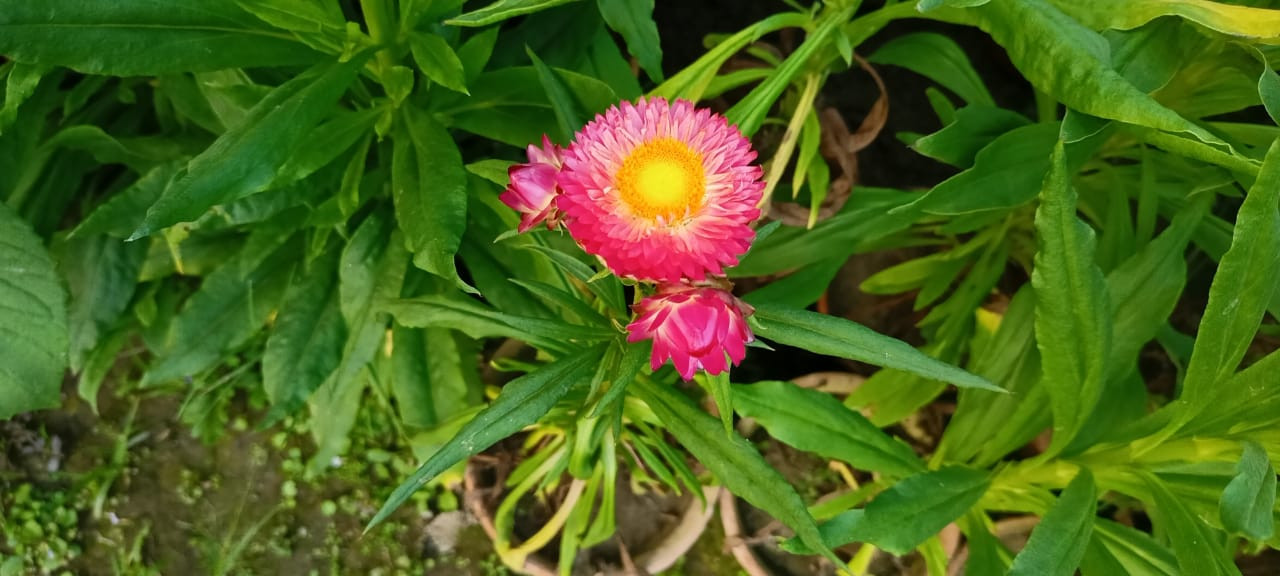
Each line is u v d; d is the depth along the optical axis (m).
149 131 0.35
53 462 0.39
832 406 0.29
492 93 0.29
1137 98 0.23
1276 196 0.21
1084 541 0.25
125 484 0.39
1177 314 0.40
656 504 0.36
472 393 0.34
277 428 0.40
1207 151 0.26
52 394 0.32
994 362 0.32
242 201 0.27
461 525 0.39
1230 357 0.24
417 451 0.33
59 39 0.23
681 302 0.19
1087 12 0.25
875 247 0.37
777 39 0.43
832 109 0.35
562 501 0.36
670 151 0.19
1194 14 0.23
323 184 0.29
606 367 0.24
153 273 0.34
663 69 0.42
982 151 0.27
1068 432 0.28
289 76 0.31
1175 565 0.28
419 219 0.24
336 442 0.34
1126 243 0.32
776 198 0.36
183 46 0.25
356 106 0.31
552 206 0.21
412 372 0.32
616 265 0.19
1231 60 0.27
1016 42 0.26
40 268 0.30
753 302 0.32
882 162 0.43
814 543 0.23
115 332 0.35
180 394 0.41
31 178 0.32
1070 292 0.25
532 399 0.22
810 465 0.37
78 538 0.38
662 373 0.31
